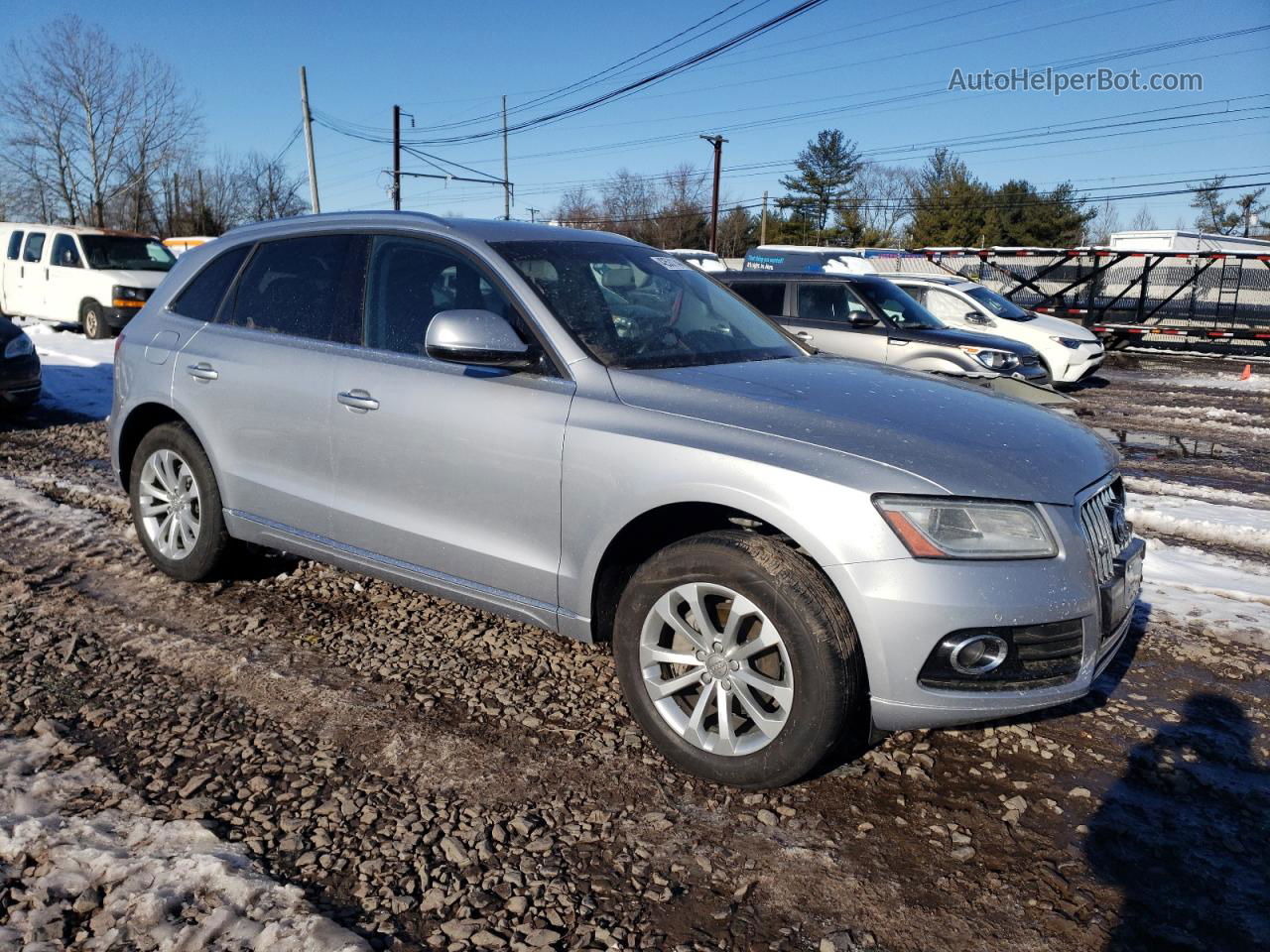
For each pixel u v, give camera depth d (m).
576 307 3.59
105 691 3.62
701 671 3.09
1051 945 2.44
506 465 3.44
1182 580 5.23
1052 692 2.87
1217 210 69.00
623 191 79.69
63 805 2.86
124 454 4.95
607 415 3.25
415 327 3.84
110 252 17.53
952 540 2.78
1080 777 3.23
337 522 3.97
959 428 3.14
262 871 2.59
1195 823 2.99
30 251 18.22
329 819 2.85
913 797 3.09
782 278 10.86
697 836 2.84
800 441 2.96
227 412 4.32
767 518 2.88
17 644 4.00
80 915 2.40
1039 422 3.40
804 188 72.00
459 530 3.62
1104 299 23.52
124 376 4.82
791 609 2.85
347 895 2.52
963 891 2.64
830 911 2.54
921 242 65.31
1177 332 19.61
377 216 4.15
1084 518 3.02
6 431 8.39
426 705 3.59
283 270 4.38
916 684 2.78
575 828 2.86
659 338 3.67
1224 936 2.49
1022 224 61.72
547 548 3.39
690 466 3.02
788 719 2.90
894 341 10.08
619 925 2.46
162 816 2.82
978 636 2.77
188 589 4.67
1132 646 4.31
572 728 3.46
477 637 4.23
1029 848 2.85
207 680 3.73
